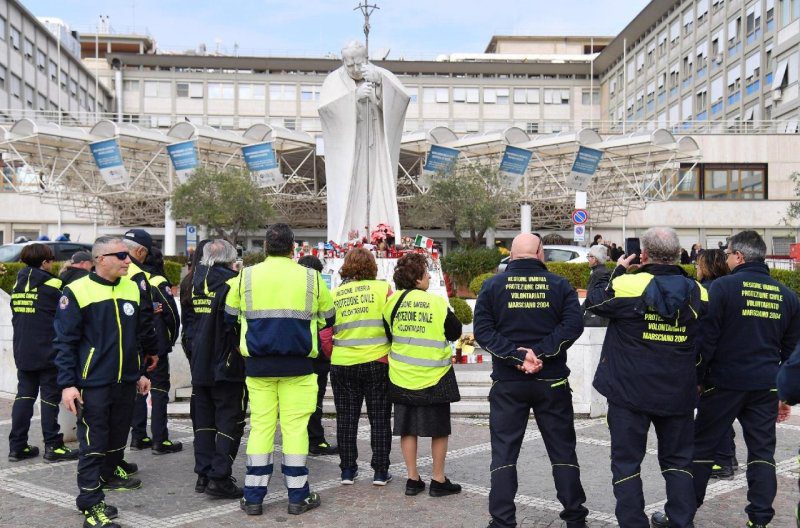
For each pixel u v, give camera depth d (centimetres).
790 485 560
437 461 533
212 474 527
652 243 431
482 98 5997
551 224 4078
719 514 495
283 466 507
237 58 5731
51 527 472
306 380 514
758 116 3966
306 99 5850
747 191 3884
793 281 1348
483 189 2953
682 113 4872
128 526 473
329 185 1237
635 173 3278
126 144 3030
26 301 639
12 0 4484
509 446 450
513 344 449
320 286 520
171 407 827
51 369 641
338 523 477
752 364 459
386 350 562
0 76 4359
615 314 431
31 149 2967
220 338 532
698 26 4653
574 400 826
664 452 433
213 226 3014
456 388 537
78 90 5697
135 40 6650
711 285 473
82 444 477
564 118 6075
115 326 493
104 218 3978
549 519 482
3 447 689
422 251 1184
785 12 3712
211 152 3341
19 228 4044
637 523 415
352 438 565
